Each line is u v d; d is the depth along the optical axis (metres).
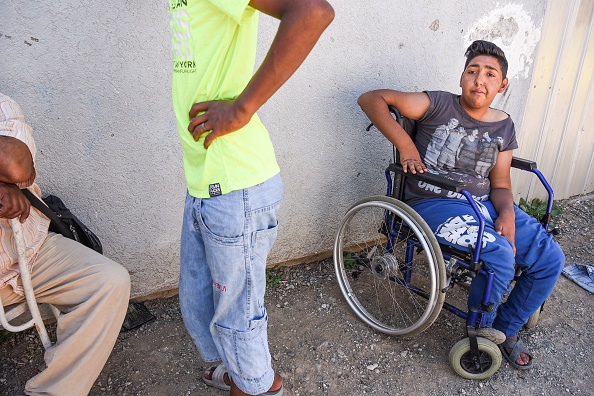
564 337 2.65
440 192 2.48
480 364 2.26
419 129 2.59
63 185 2.20
